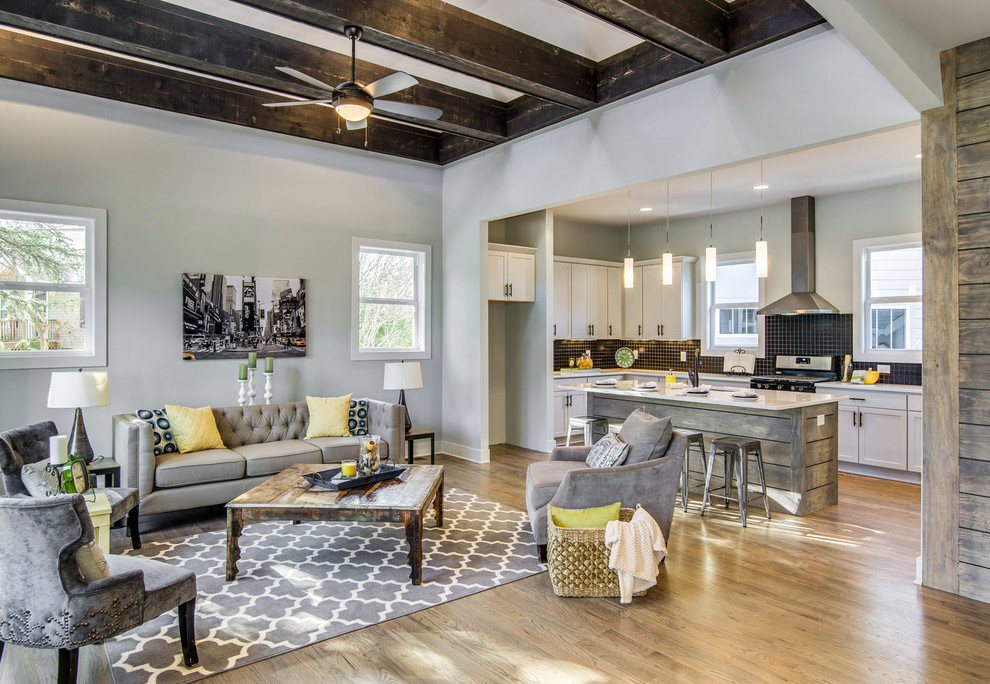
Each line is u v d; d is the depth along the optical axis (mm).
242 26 3955
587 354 8297
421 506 3336
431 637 2740
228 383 5336
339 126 5645
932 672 2455
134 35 3611
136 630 2801
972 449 3111
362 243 6129
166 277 5016
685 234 8086
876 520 4465
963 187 3105
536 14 3783
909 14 2793
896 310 6254
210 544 3947
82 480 3326
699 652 2607
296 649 2633
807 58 3598
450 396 6676
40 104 4469
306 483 3789
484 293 6301
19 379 4418
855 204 6473
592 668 2482
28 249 4531
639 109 4527
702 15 3510
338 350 5980
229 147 5328
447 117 5004
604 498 3426
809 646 2658
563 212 7586
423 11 3566
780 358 7016
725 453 4660
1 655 2430
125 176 4820
